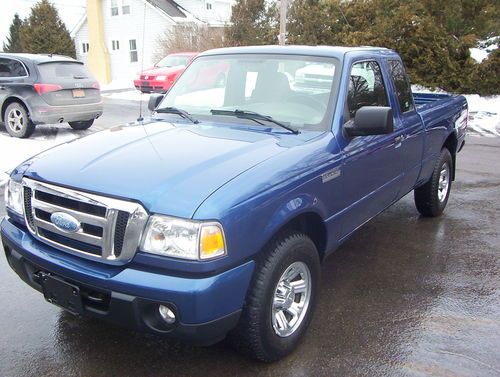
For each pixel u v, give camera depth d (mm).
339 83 3807
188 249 2549
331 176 3445
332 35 19906
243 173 2873
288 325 3277
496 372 3141
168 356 3262
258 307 2896
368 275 4496
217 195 2656
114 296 2629
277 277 2984
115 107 17062
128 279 2604
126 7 31109
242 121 3844
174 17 29094
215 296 2598
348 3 20141
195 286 2545
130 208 2623
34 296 4012
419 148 5047
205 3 32594
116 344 3385
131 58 32062
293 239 3119
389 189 4527
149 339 3445
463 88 16906
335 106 3709
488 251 5070
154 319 2660
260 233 2811
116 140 3480
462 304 3994
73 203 2828
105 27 32625
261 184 2846
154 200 2625
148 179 2773
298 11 20609
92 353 3283
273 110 3930
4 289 4125
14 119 10641
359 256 4922
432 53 17062
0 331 3512
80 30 35844
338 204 3625
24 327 3564
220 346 3375
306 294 3375
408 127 4711
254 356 3090
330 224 3555
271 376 3076
